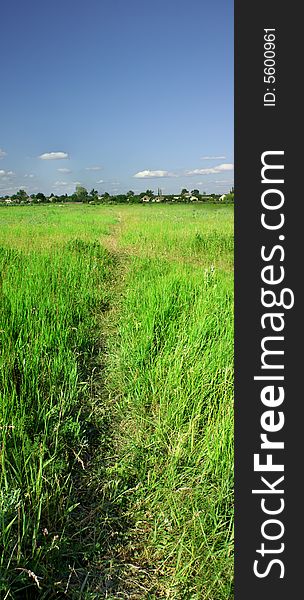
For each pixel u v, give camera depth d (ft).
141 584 9.17
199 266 38.91
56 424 12.90
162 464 12.26
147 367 16.57
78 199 349.61
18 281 25.03
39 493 9.85
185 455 12.01
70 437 13.05
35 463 11.03
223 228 61.21
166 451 12.76
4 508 8.93
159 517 10.54
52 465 11.25
